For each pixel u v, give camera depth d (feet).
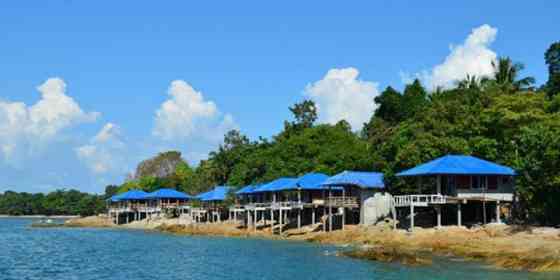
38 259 202.28
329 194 281.54
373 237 228.63
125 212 486.38
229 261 187.62
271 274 155.63
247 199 376.48
